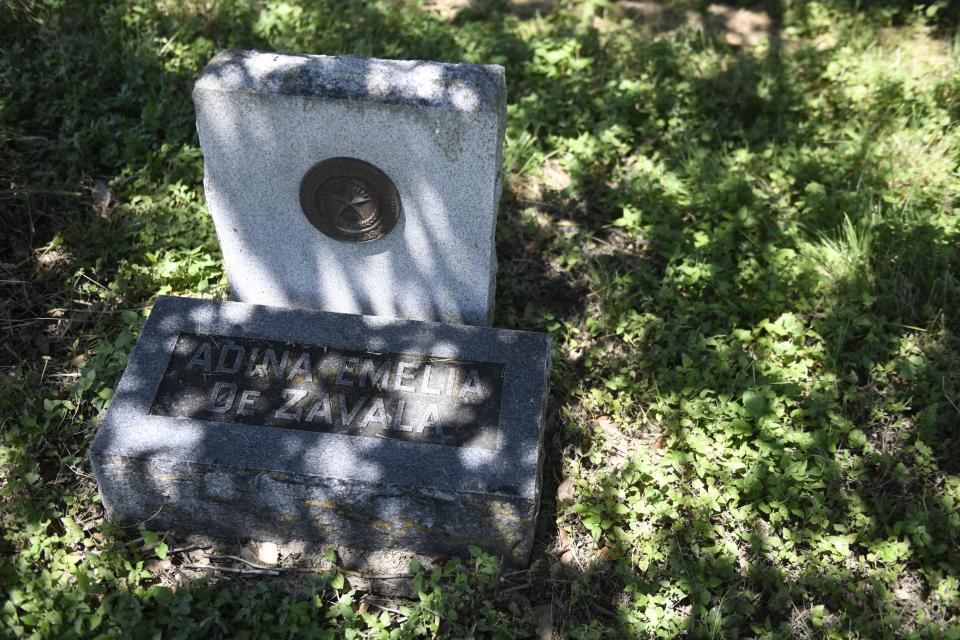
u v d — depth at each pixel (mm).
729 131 2527
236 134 1816
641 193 2336
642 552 1786
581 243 2293
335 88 1760
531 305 2176
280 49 2615
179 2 2674
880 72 2611
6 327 2033
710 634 1688
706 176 2375
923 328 2102
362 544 1795
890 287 2137
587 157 2438
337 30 2699
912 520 1782
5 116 2330
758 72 2650
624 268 2246
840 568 1764
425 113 1756
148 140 2350
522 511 1706
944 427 1945
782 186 2381
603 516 1822
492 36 2752
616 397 2012
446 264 1934
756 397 1908
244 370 1809
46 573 1682
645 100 2590
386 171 1831
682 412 1942
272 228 1931
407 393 1790
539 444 1747
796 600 1748
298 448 1730
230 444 1731
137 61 2479
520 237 2295
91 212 2221
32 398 1913
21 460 1805
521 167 2428
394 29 2748
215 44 2621
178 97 2449
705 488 1868
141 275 2105
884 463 1889
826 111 2580
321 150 1821
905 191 2348
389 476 1705
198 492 1747
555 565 1787
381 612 1745
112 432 1737
